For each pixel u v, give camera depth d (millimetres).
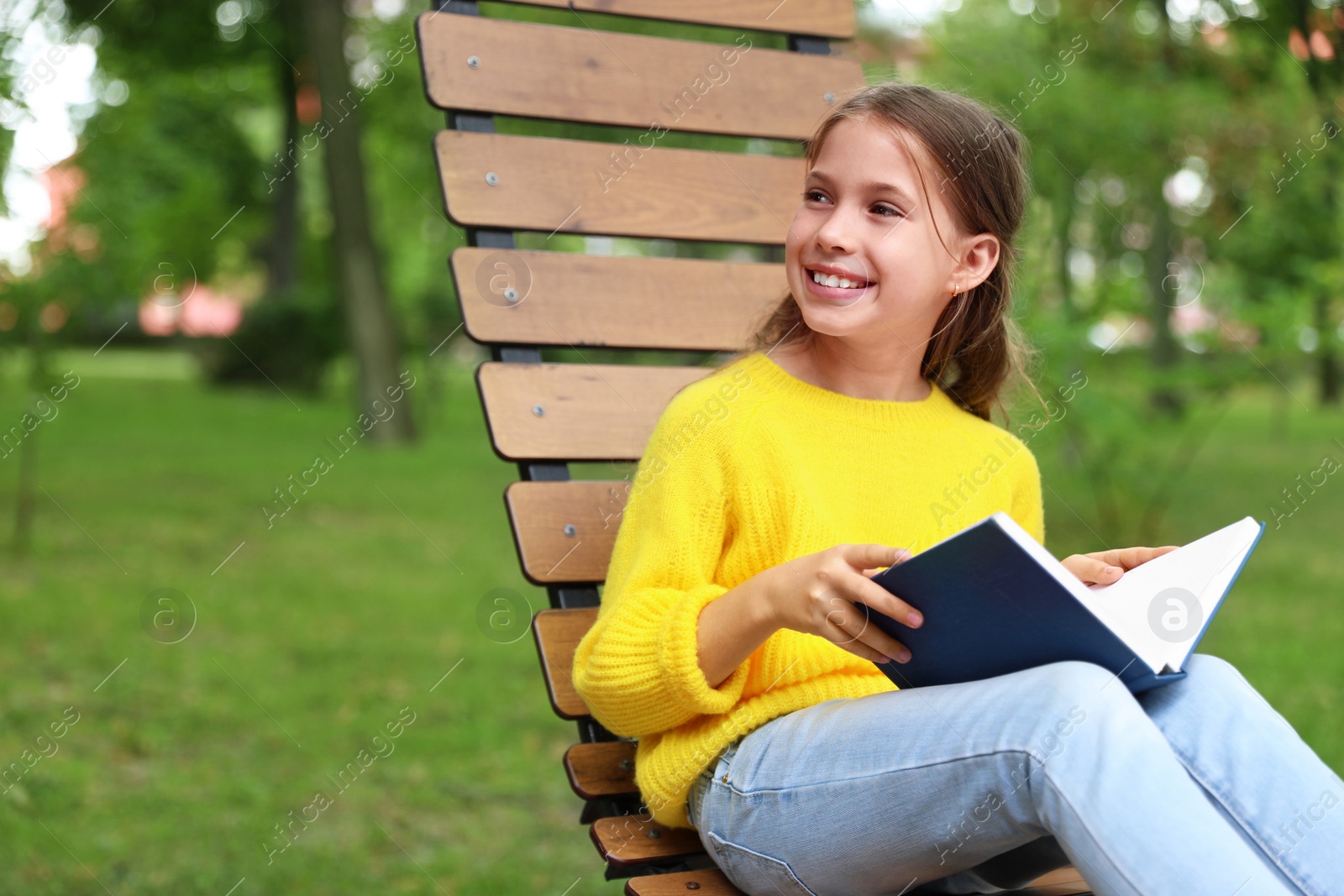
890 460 1565
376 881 2445
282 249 15016
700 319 2010
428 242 14719
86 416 10695
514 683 3846
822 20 2244
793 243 1557
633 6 2092
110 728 3244
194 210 13758
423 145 13141
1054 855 1400
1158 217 6457
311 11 9617
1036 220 4855
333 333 14242
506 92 1976
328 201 10031
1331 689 3584
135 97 11102
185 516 6344
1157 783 1121
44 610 4324
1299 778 1260
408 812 2842
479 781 3049
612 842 1537
